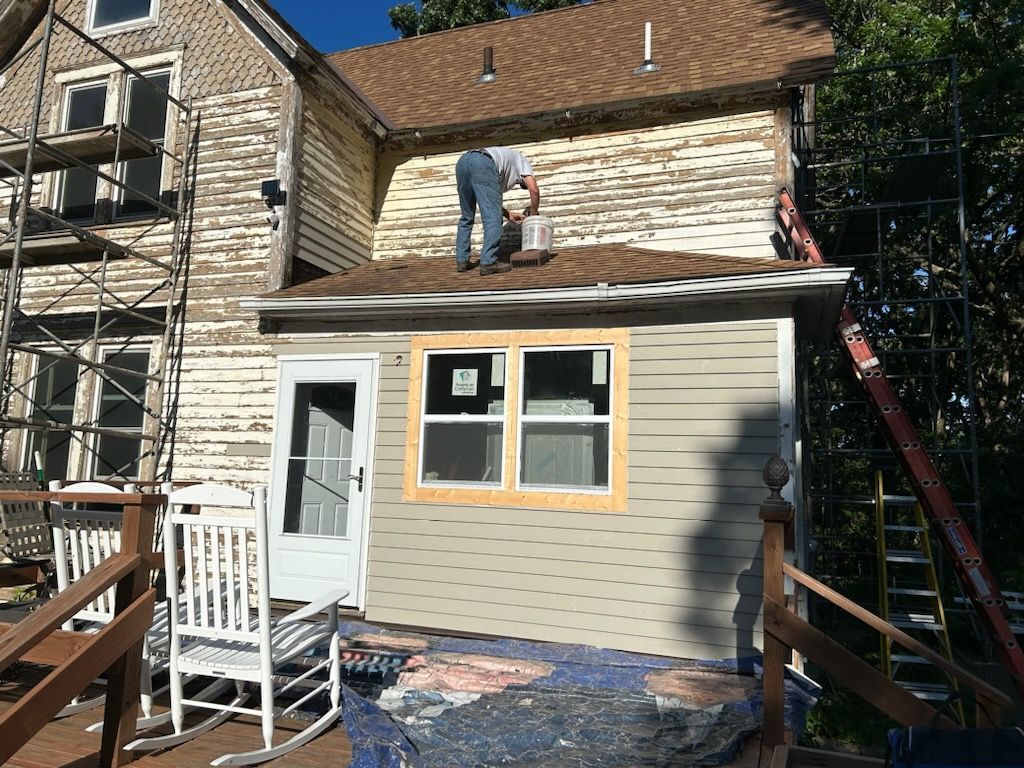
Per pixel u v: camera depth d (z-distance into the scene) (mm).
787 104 7539
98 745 3836
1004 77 11500
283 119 7449
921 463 6488
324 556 6453
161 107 8172
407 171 8930
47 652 3455
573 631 5605
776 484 3773
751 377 5512
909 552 7539
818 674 6957
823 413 11766
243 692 4453
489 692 4602
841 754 3146
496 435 6129
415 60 11086
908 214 11258
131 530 3658
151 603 3656
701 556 5398
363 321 6691
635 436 5707
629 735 3979
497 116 8344
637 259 6773
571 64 9359
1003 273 14961
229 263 7395
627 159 8016
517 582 5816
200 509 6840
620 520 5637
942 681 7133
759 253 7371
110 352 7809
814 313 5988
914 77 12883
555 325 6078
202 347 7328
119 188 8211
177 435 7242
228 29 7895
